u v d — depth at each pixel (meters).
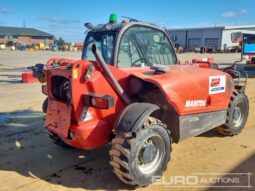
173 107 3.85
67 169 4.14
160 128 3.59
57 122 3.81
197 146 4.88
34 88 11.19
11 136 5.50
